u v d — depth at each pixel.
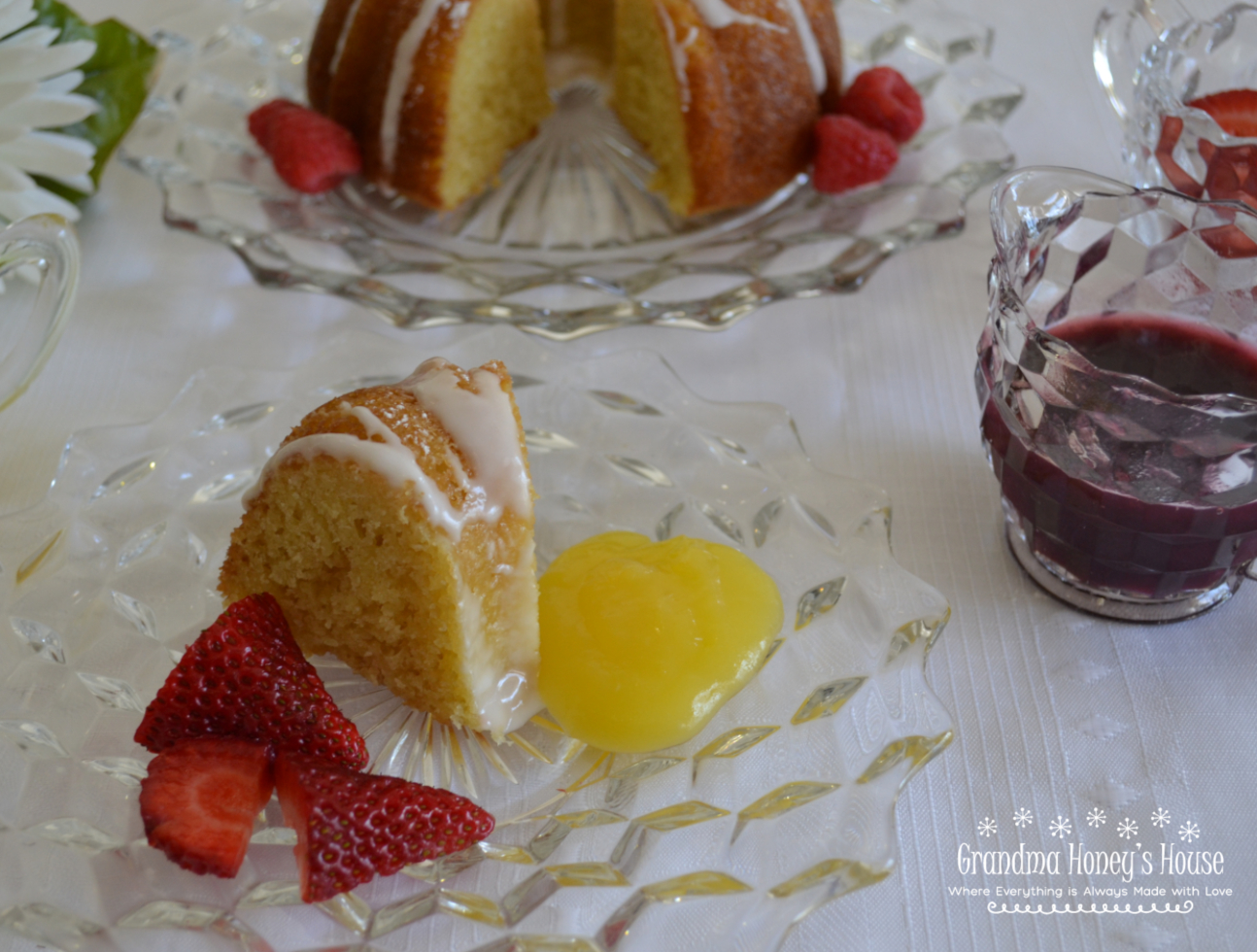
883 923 0.49
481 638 0.53
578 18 0.72
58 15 0.65
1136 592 0.55
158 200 0.67
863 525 0.55
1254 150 0.60
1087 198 0.56
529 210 0.67
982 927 0.49
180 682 0.51
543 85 0.70
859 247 0.63
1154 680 0.54
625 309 0.61
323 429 0.53
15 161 0.62
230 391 0.59
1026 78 0.72
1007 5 0.76
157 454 0.57
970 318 0.63
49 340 0.58
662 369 0.59
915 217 0.64
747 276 0.62
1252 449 0.51
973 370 0.61
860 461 0.59
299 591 0.54
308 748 0.51
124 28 0.67
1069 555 0.55
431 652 0.53
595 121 0.71
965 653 0.54
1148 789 0.52
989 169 0.66
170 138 0.67
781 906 0.48
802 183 0.67
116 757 0.51
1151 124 0.62
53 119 0.61
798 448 0.57
